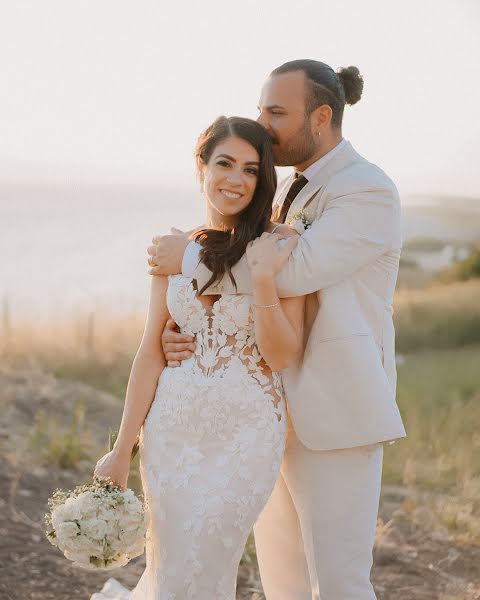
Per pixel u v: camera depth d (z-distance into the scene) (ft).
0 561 13.97
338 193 10.23
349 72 11.22
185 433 9.80
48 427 21.29
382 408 10.02
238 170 9.87
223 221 10.32
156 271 10.27
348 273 10.03
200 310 9.95
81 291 107.65
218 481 9.63
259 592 13.75
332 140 10.82
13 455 18.75
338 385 10.05
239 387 9.77
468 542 15.67
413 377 32.37
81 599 13.14
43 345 32.89
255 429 9.75
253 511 9.75
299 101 10.55
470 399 26.76
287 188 11.50
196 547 9.55
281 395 10.22
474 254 65.26
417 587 13.89
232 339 9.93
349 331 10.07
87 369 30.94
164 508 9.80
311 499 10.25
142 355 10.33
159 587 9.82
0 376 26.25
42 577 13.66
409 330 45.52
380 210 10.15
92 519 9.34
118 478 10.13
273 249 9.61
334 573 10.10
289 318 10.02
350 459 10.16
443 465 19.98
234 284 9.77
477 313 47.29
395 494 18.48
